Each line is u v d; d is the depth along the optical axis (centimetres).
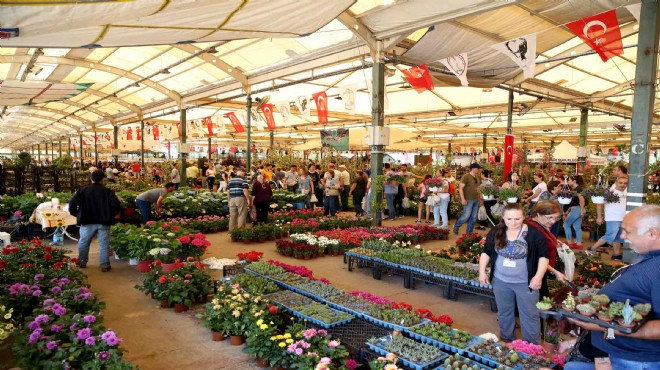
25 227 1013
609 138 3438
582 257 727
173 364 405
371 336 421
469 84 1288
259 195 1188
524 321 413
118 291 625
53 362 332
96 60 1597
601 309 225
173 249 706
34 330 362
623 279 228
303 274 634
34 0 346
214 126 2014
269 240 1044
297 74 1513
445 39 1021
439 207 1216
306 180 1556
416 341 415
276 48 1298
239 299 462
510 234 416
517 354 353
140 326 497
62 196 1183
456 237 1105
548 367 336
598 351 243
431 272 629
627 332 209
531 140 3762
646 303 213
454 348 382
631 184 692
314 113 2269
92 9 378
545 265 398
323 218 1219
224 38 659
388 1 917
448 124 2681
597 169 1641
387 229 1054
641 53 677
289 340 378
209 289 586
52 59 1536
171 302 552
